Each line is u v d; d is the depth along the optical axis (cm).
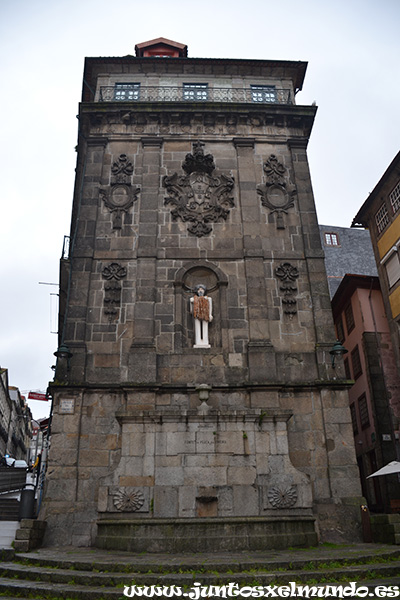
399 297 2328
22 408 8031
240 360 1652
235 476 1372
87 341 1666
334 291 3180
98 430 1541
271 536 1254
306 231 1853
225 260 1805
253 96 2222
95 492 1472
